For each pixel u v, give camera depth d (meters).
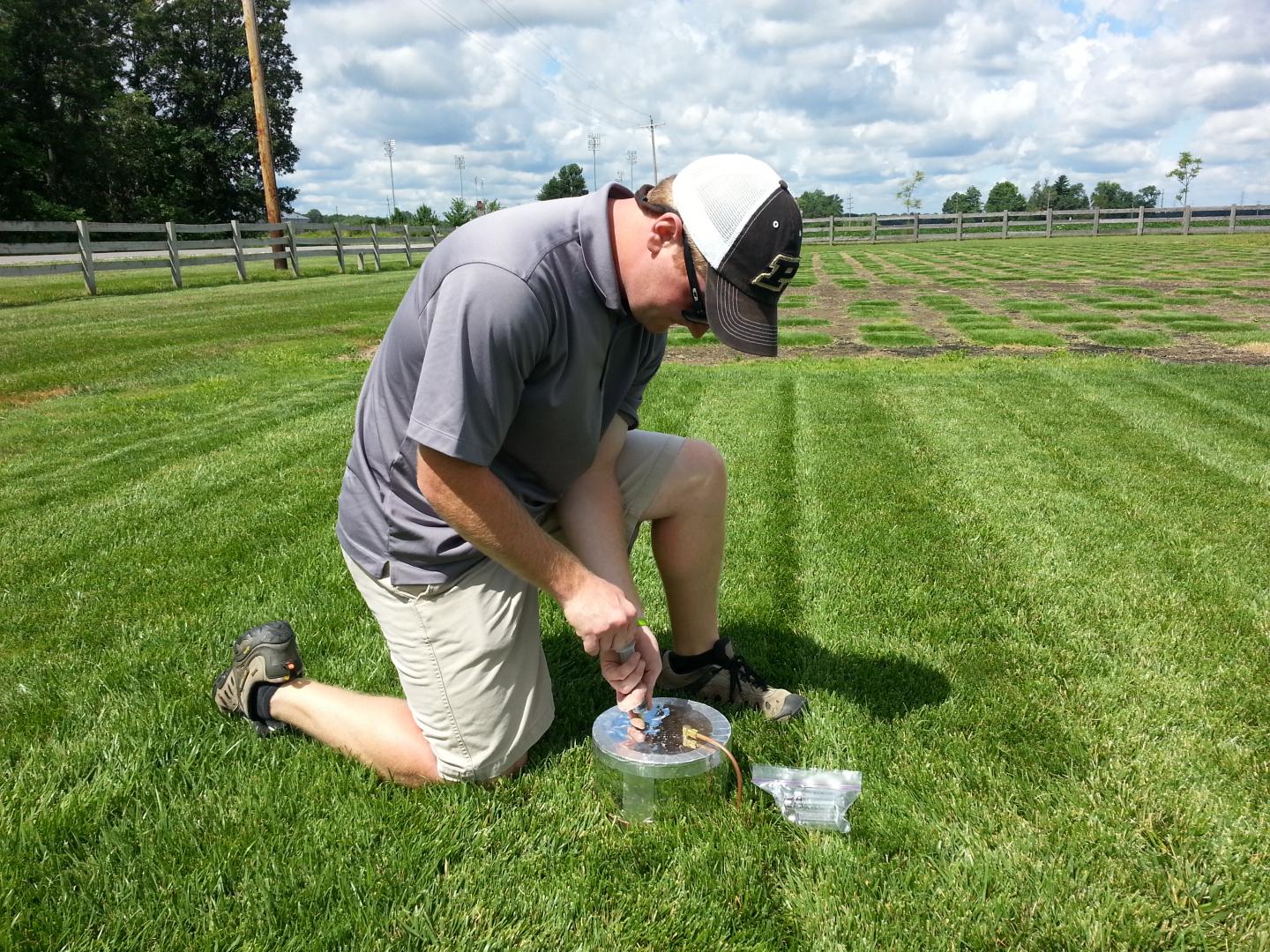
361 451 1.77
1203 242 24.88
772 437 4.83
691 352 8.33
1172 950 1.45
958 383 6.32
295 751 1.95
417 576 1.70
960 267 18.02
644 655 1.81
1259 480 3.99
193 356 7.79
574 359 1.59
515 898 1.55
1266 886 1.58
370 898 1.53
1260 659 2.40
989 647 2.47
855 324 9.80
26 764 1.91
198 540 3.32
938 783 1.86
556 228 1.52
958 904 1.53
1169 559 3.10
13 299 12.95
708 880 1.59
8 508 3.72
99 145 36.97
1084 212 31.92
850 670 2.34
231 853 1.63
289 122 46.66
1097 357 7.41
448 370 1.45
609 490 1.93
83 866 1.61
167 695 2.19
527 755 1.95
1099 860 1.64
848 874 1.59
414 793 1.82
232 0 44.16
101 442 4.89
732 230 1.47
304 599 2.79
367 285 15.93
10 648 2.48
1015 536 3.32
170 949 1.42
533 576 1.62
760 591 2.84
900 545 3.24
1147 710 2.15
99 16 36.97
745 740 2.03
